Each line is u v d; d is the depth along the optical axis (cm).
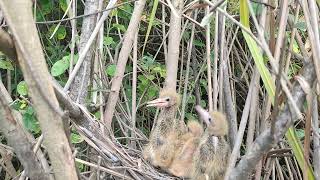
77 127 216
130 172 220
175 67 268
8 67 273
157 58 358
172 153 240
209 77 265
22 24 116
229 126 252
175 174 238
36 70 119
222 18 262
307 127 143
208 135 225
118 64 263
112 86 262
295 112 139
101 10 241
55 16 330
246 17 155
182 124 255
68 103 189
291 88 146
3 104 126
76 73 239
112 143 229
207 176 217
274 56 152
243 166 152
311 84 146
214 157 222
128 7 312
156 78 329
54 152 130
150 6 331
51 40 321
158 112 302
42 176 139
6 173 280
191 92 319
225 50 277
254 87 215
